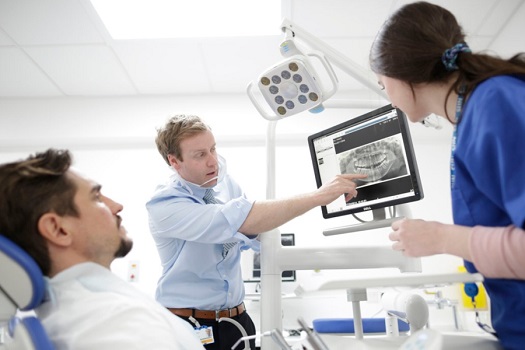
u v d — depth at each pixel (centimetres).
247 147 388
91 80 354
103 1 268
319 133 151
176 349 73
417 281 72
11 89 363
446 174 380
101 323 70
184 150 151
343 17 282
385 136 131
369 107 149
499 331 81
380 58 89
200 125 154
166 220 141
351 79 353
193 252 148
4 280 71
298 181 378
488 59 80
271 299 126
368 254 128
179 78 355
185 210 138
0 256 70
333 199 127
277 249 130
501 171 68
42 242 79
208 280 151
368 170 136
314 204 126
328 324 249
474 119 74
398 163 128
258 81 132
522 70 78
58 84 357
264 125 372
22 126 370
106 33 292
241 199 133
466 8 277
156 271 354
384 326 244
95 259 86
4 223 77
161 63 331
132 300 78
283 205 127
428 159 384
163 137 156
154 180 379
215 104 380
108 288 81
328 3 268
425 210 373
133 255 357
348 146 142
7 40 297
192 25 292
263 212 128
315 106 137
